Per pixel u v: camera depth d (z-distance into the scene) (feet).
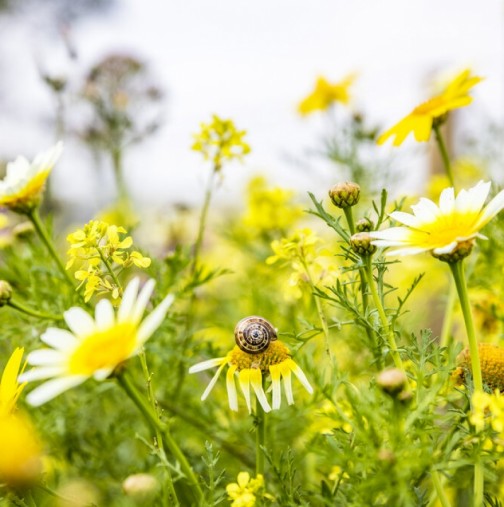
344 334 1.20
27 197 0.99
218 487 1.03
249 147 1.27
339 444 0.79
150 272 1.20
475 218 0.71
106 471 1.22
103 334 0.66
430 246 0.71
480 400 0.68
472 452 0.72
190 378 1.29
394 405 0.70
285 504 0.82
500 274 1.19
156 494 0.78
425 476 0.82
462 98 1.15
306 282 0.97
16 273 1.27
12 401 0.76
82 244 0.87
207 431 1.20
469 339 0.72
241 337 0.81
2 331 1.23
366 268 0.80
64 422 1.23
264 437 0.83
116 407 1.37
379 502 0.76
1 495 0.78
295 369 0.82
